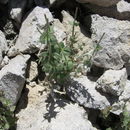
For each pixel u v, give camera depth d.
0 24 0.99
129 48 0.92
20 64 0.87
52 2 1.00
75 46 0.95
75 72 0.90
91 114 0.91
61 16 1.02
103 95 0.88
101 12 1.01
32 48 0.91
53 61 0.82
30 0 0.99
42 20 0.94
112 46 0.90
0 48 0.91
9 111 0.83
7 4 0.98
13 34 0.98
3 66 0.89
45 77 0.92
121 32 0.93
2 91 0.83
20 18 0.96
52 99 0.88
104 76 0.88
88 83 0.90
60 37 0.93
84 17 1.04
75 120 0.83
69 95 0.88
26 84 0.91
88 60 0.87
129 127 0.88
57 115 0.84
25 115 0.86
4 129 0.83
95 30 0.95
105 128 0.92
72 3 1.04
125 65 0.93
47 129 0.81
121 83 0.89
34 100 0.89
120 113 0.89
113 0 0.98
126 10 1.00
